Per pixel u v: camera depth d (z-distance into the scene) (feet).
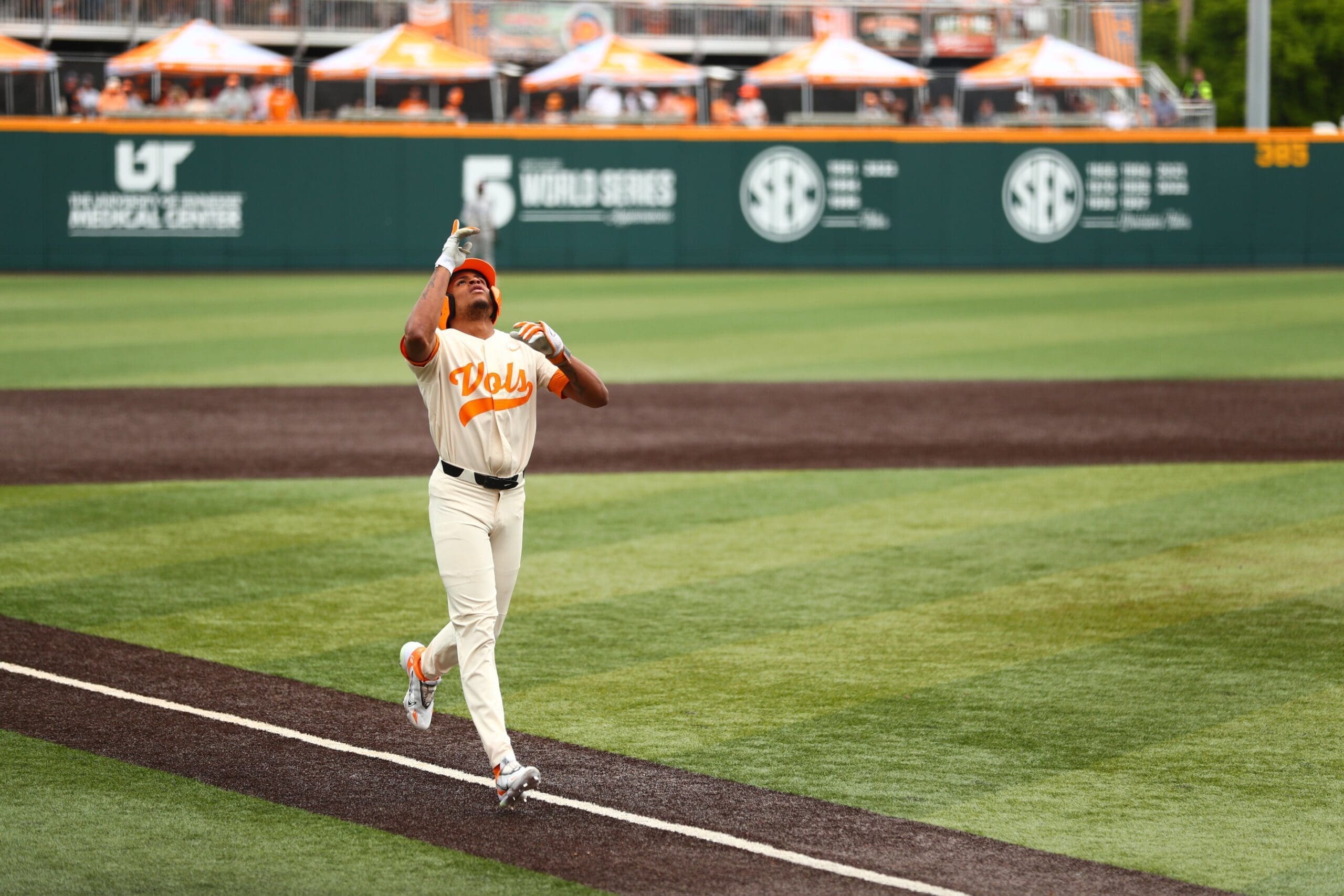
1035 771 73.77
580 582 111.24
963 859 63.16
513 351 69.56
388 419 183.32
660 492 144.15
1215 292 360.07
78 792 69.92
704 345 256.52
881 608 104.27
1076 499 140.97
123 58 416.46
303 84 460.96
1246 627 99.45
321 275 392.27
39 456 158.92
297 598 105.81
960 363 236.84
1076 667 90.79
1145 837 65.67
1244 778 72.90
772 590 108.99
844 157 424.87
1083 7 517.96
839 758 75.46
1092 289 369.91
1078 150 432.66
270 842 64.39
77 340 256.52
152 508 135.64
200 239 394.52
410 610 102.99
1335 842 65.21
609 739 78.28
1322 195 442.50
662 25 503.20
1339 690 86.48
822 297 344.90
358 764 74.28
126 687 85.66
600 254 416.67
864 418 186.19
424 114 420.77
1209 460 160.45
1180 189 437.99
